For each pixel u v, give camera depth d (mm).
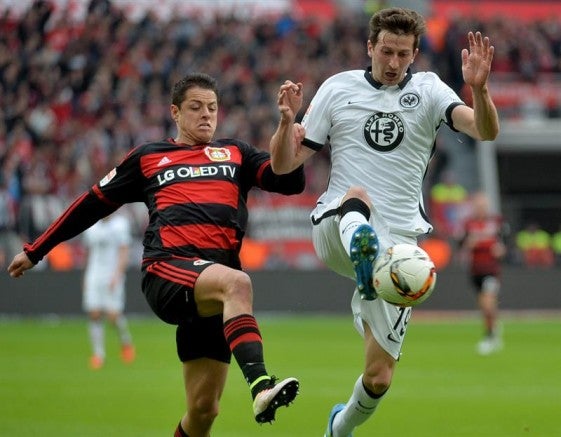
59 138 95062
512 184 123188
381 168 25938
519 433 34719
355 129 26031
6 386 46844
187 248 24016
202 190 24531
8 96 97375
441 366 57094
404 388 47156
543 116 119438
